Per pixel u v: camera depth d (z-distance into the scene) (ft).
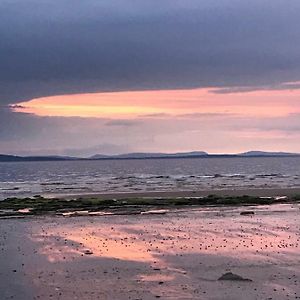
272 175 432.66
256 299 56.75
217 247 88.74
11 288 63.67
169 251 85.66
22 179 425.28
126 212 157.38
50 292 61.31
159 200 189.57
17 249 90.38
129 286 63.16
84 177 441.27
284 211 152.76
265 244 91.25
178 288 61.87
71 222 131.95
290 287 61.57
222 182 325.21
